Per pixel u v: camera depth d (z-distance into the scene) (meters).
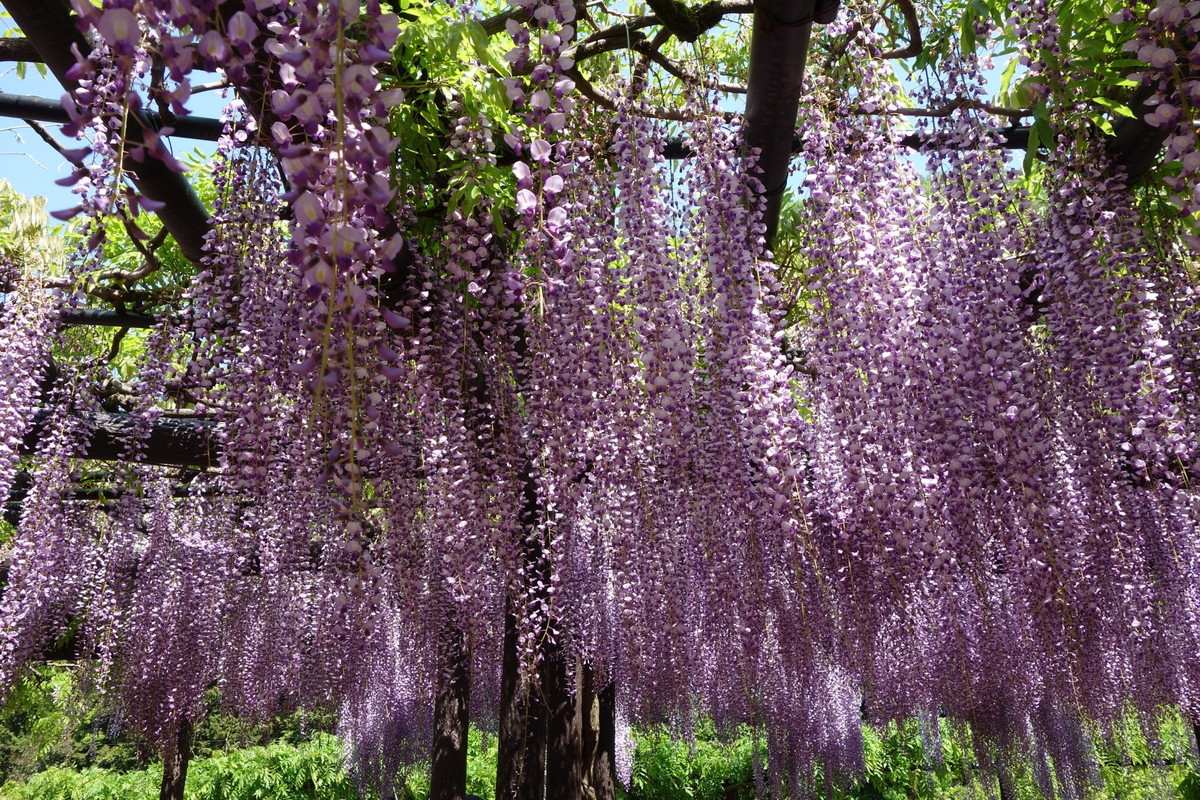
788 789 5.75
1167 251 2.66
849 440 2.29
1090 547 2.59
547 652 4.11
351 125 1.07
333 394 1.75
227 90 2.24
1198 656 3.50
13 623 4.05
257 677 4.46
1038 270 2.55
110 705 5.31
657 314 2.18
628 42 2.28
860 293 2.29
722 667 3.76
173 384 3.36
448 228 2.27
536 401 2.24
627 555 2.67
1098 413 2.41
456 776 5.58
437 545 2.91
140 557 5.05
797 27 2.06
